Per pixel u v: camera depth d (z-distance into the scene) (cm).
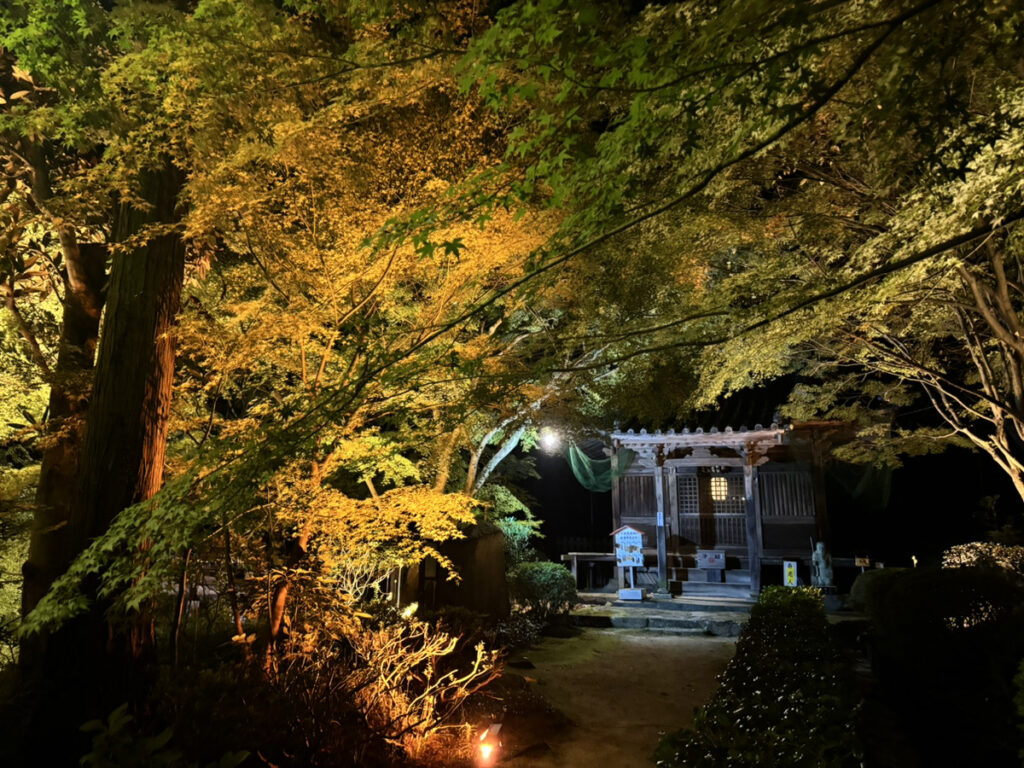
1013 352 652
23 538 945
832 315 468
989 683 555
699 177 288
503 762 611
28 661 622
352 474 888
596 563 1872
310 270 579
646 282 690
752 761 334
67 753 461
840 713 397
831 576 1453
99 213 706
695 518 1666
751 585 1538
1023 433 667
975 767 518
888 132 271
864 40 266
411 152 575
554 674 980
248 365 652
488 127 609
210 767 282
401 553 721
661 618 1378
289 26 424
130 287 557
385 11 396
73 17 436
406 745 534
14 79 730
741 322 356
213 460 380
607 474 1908
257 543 609
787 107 218
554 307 929
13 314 873
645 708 817
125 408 536
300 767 424
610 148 239
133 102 468
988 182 293
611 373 1005
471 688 728
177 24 413
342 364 633
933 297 662
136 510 391
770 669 532
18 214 789
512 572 1410
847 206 606
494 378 399
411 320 792
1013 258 620
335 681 541
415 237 263
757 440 1536
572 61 229
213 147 473
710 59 214
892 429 1224
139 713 493
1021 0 206
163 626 733
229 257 809
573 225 259
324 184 539
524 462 1694
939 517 1777
